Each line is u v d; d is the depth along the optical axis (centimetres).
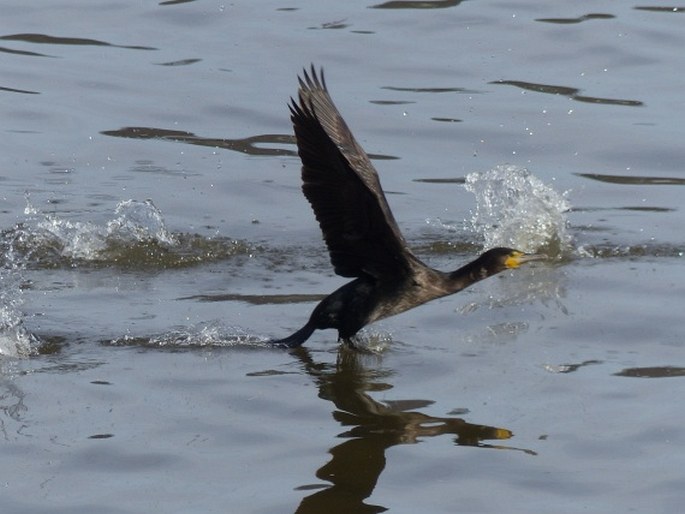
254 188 1627
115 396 1116
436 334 1259
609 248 1461
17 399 1107
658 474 990
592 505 948
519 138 1762
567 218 1545
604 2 2173
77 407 1095
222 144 1748
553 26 2081
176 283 1376
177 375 1159
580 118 1809
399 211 1571
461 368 1180
